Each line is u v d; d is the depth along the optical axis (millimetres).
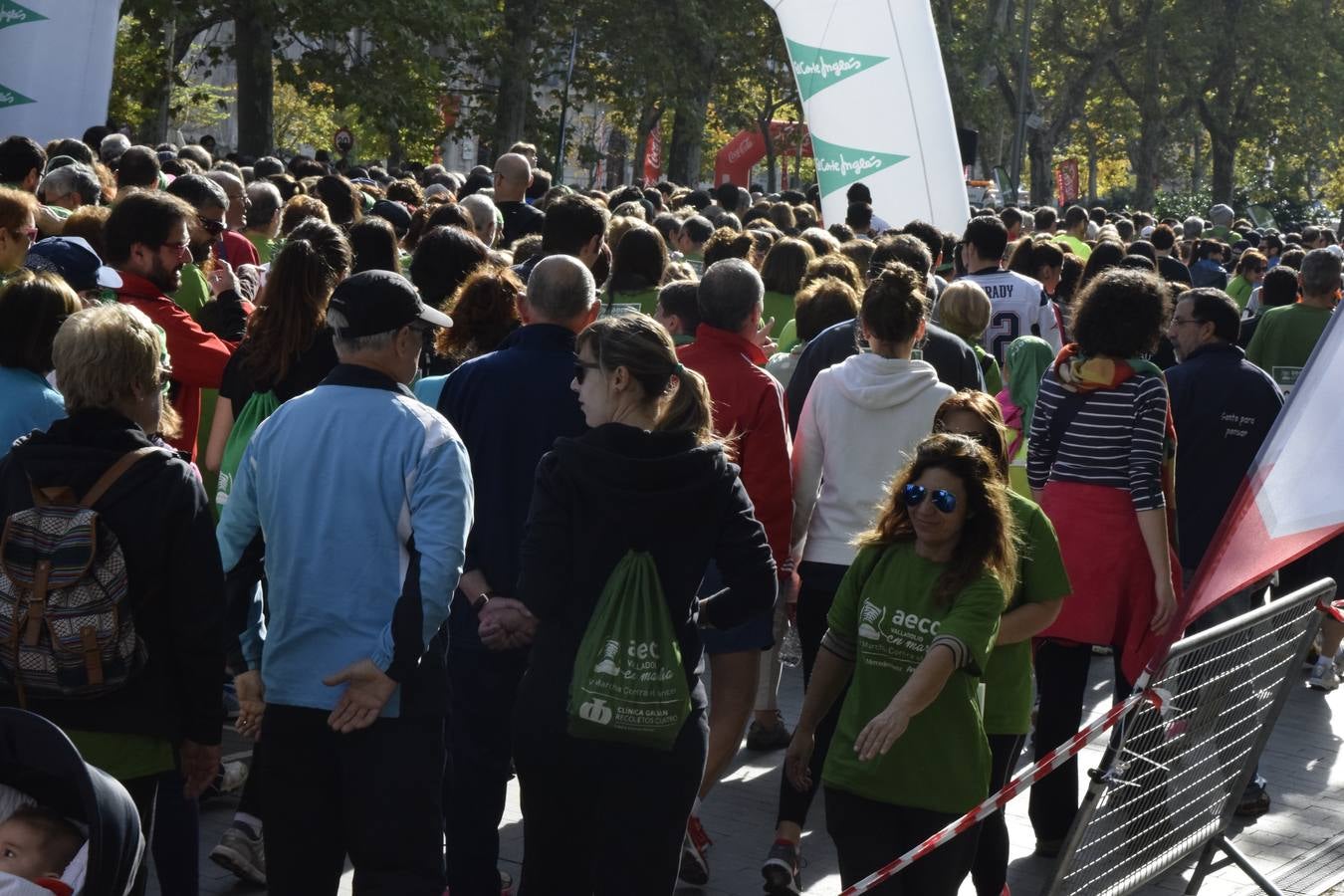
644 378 4539
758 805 7391
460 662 5570
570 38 42719
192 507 4461
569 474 4496
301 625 4625
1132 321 6711
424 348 6938
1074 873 5480
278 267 6074
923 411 6410
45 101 16500
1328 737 9016
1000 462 5430
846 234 13156
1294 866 6973
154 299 6602
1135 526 6684
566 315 5625
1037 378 8328
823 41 15484
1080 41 68625
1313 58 65188
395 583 4645
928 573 4914
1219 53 65625
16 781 2994
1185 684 5598
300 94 34250
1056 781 6840
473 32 34750
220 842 6086
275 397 6109
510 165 11773
